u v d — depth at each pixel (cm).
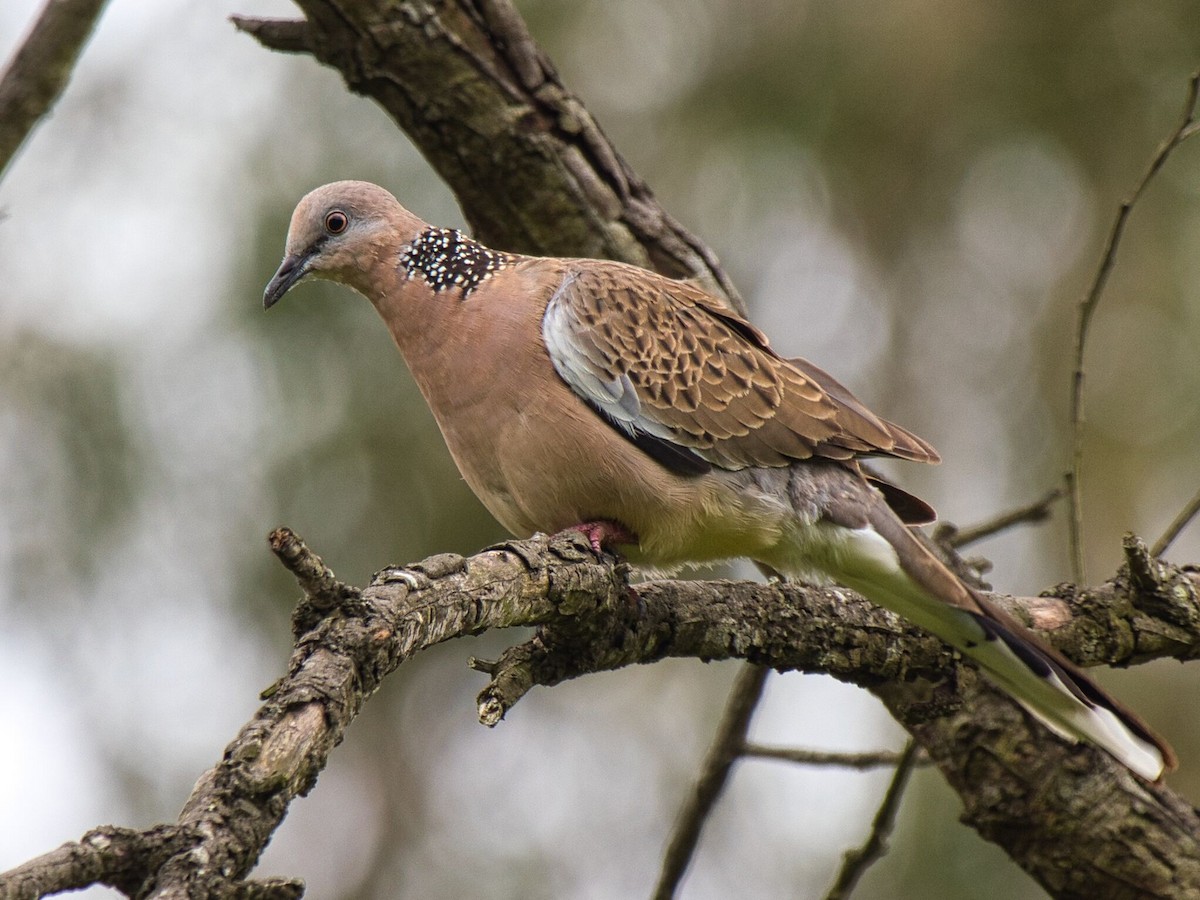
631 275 738
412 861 1327
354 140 1233
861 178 1394
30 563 1188
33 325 1210
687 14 1374
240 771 364
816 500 700
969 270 1443
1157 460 1347
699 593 634
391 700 1374
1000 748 726
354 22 770
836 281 1430
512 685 544
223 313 1205
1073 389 729
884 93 1364
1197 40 1333
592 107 1352
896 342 1445
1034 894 1117
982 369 1445
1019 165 1390
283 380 1216
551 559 538
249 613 1227
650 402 698
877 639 663
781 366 735
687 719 1346
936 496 1419
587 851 1313
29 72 580
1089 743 693
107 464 1186
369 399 1227
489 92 794
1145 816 707
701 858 1288
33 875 314
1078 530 716
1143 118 1354
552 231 829
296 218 768
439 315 716
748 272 1386
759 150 1360
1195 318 1347
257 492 1216
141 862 339
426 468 1237
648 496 682
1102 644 673
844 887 754
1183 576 681
